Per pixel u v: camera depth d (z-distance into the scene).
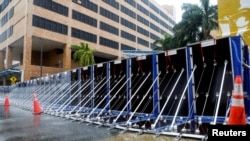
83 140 4.63
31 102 14.17
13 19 43.19
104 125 6.41
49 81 14.20
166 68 7.34
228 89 5.88
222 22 9.61
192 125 5.75
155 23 75.44
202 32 34.88
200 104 6.35
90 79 10.24
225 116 5.64
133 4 64.06
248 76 5.86
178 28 36.31
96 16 50.00
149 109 7.56
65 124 6.84
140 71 8.09
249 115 5.48
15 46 46.72
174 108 6.89
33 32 37.38
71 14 43.97
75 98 10.56
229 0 9.45
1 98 23.05
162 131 5.24
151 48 71.88
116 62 9.00
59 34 41.38
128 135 5.12
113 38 54.88
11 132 5.52
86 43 44.72
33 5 37.75
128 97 8.27
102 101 8.79
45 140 4.64
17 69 39.12
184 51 6.93
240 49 5.80
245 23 8.92
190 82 6.64
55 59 47.12
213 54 6.28
